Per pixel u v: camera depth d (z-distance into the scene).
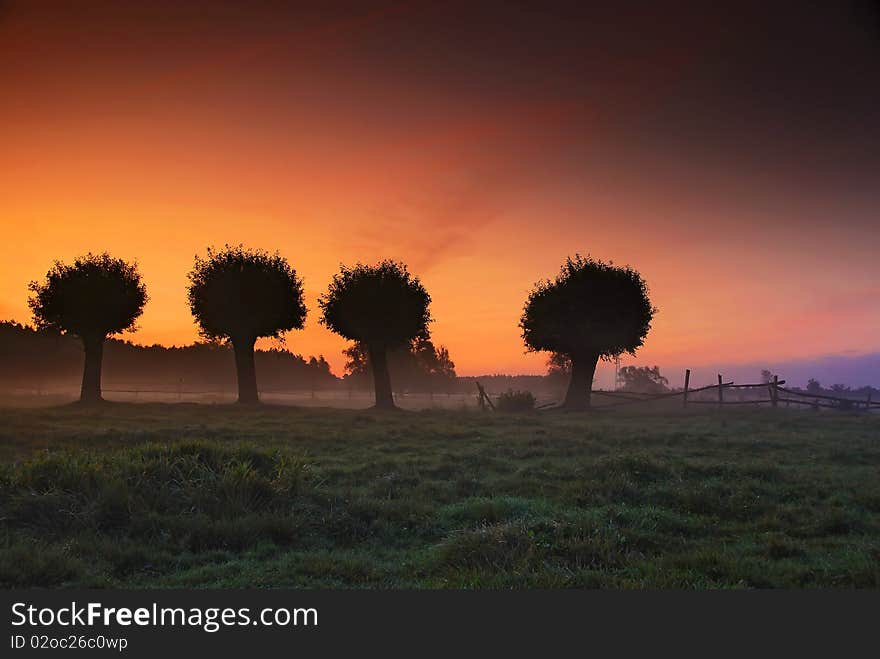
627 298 43.84
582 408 44.00
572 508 11.47
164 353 102.56
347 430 26.05
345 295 44.97
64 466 11.14
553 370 68.94
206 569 8.31
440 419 33.47
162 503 10.57
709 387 43.56
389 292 44.75
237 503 10.75
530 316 45.53
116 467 11.55
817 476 15.28
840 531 10.43
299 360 112.56
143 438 20.97
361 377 91.38
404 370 89.00
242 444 13.88
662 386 70.50
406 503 11.64
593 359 44.88
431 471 15.98
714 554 8.59
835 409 40.53
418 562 8.73
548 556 8.55
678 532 10.35
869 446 21.41
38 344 82.56
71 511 9.92
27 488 10.55
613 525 9.93
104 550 8.78
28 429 23.19
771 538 9.48
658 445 21.94
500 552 8.59
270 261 46.16
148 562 8.64
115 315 41.59
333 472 15.40
